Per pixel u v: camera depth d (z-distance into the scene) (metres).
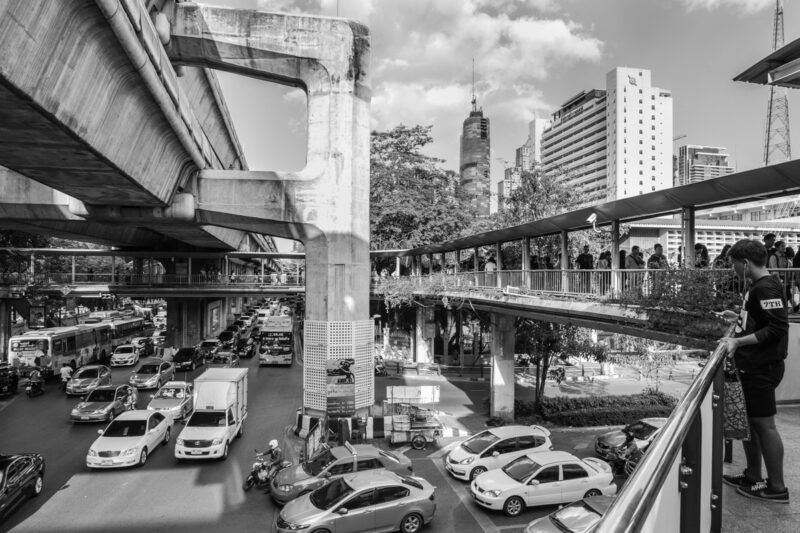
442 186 45.34
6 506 13.91
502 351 24.67
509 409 24.67
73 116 11.46
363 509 12.78
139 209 22.34
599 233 32.34
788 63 10.43
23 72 9.08
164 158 18.70
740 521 3.61
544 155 146.88
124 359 38.38
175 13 22.47
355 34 24.08
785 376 4.88
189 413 24.84
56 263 58.84
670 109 117.06
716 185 11.34
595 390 33.22
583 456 19.67
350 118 23.78
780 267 11.05
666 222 24.64
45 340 32.25
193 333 50.09
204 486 16.41
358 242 24.20
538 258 22.66
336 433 21.62
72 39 9.99
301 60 23.59
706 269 11.17
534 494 14.52
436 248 34.09
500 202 42.00
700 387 2.27
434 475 17.64
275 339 41.22
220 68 24.05
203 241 44.50
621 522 1.25
